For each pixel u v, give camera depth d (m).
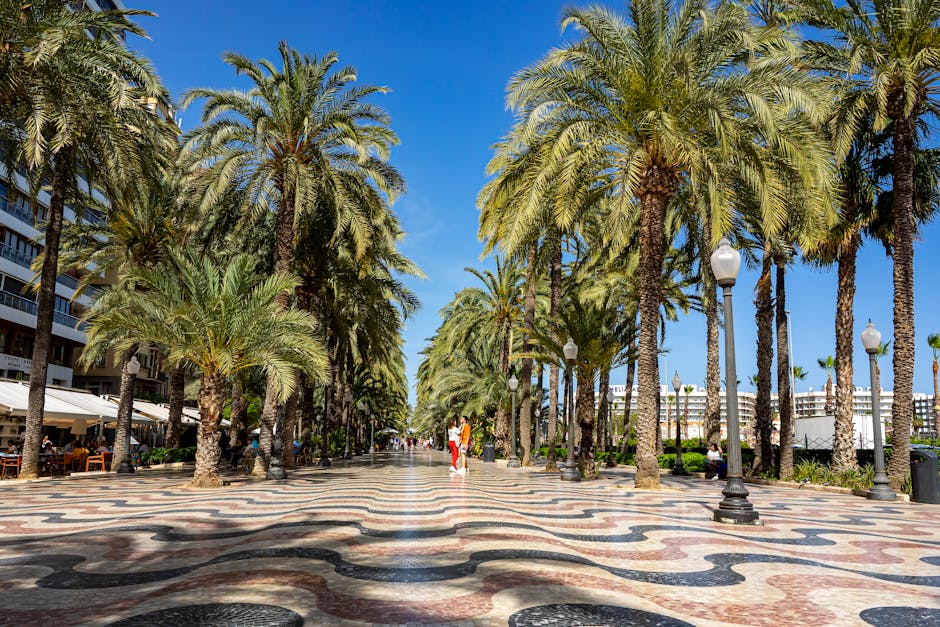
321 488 14.52
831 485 17.31
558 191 14.38
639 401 15.37
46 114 14.78
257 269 24.22
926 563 5.84
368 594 4.34
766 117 13.04
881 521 9.50
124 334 16.69
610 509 10.26
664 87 14.27
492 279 35.44
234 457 26.36
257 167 19.91
